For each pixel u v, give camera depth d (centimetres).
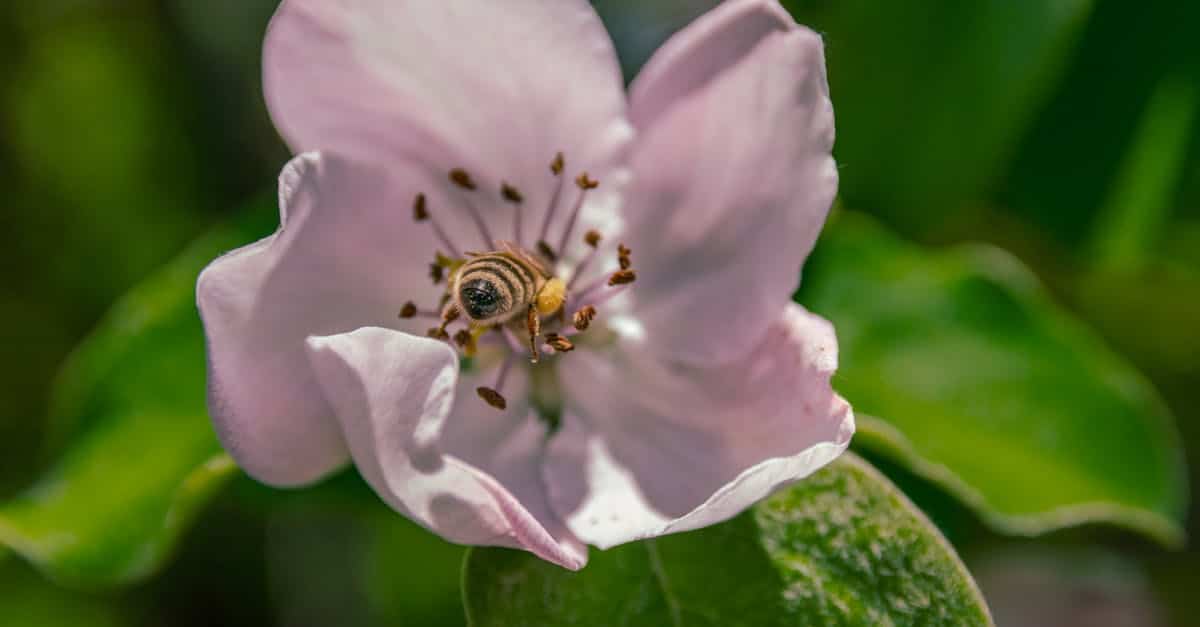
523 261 19
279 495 21
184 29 25
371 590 24
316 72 18
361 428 17
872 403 21
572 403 19
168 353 21
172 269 21
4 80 27
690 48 18
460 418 19
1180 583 29
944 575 18
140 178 27
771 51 18
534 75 19
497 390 19
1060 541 26
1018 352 22
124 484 21
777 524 18
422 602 24
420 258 19
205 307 17
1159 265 25
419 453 17
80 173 27
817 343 18
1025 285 22
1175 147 23
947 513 22
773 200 19
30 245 27
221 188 26
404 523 23
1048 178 24
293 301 18
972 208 24
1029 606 26
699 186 19
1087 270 25
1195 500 28
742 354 19
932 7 22
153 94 26
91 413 21
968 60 22
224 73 25
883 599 18
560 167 19
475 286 18
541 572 18
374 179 19
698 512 17
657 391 19
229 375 17
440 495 17
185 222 27
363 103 19
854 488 18
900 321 22
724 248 19
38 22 27
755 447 19
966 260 22
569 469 19
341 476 21
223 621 26
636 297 19
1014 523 21
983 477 21
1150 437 21
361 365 17
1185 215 24
